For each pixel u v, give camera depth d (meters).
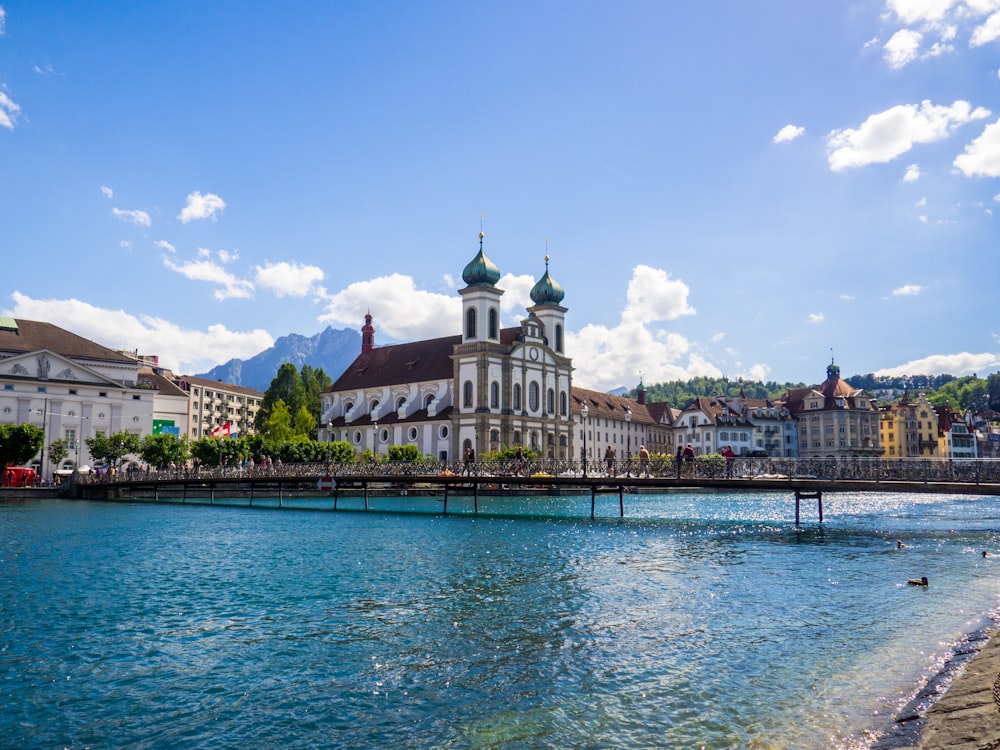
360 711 17.08
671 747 14.85
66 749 15.38
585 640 22.47
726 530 56.56
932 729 14.49
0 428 100.94
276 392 170.00
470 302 142.50
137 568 36.78
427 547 45.06
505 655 21.00
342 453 128.00
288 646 22.19
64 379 122.44
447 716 16.69
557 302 155.50
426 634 23.36
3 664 20.75
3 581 33.16
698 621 24.80
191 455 120.25
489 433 136.00
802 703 16.88
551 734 15.62
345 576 34.16
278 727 16.30
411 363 154.88
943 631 23.09
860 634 22.88
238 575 34.66
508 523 63.16
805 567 36.56
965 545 45.91
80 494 98.25
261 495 100.44
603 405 185.62
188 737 15.88
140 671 20.06
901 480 57.91
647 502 104.00
